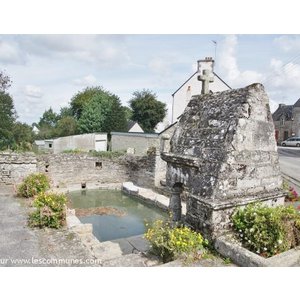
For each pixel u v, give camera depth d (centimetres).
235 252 469
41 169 1652
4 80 2838
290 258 461
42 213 703
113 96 3888
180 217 634
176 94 2484
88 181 1834
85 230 773
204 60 2292
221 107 591
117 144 2745
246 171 552
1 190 1100
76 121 4216
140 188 1655
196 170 562
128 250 738
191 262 474
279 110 4728
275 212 514
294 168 1758
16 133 2917
